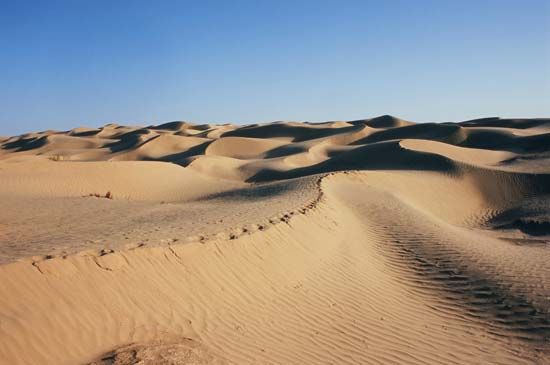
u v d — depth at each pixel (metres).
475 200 26.14
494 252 12.84
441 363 7.22
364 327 8.24
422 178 26.73
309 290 9.34
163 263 8.09
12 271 6.39
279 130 81.19
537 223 19.36
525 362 7.25
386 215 16.23
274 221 11.80
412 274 11.03
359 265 11.11
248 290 8.58
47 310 6.17
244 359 6.61
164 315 7.11
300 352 7.15
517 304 9.22
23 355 5.48
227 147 60.78
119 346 6.19
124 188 25.36
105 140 85.81
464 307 9.30
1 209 15.52
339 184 21.48
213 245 9.22
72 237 10.08
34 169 25.62
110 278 7.20
